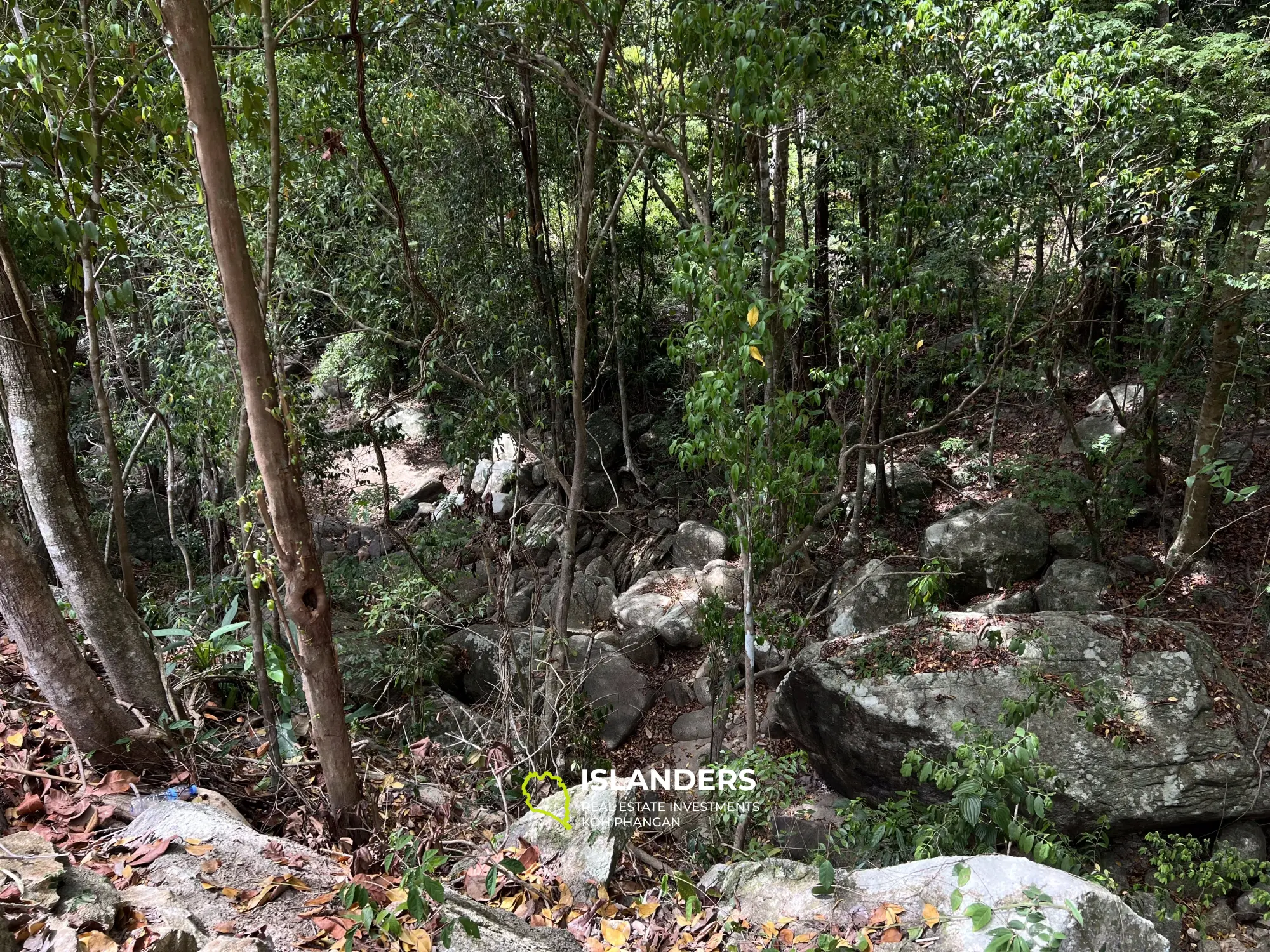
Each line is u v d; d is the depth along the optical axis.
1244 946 5.05
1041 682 5.82
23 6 4.05
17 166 3.32
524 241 10.16
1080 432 9.66
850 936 3.03
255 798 3.81
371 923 2.57
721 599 5.43
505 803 4.38
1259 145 6.57
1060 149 6.48
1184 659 6.18
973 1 6.71
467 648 7.72
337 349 7.69
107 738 3.46
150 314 7.25
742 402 4.91
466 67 7.47
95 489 8.91
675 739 7.96
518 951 2.84
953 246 6.99
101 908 2.37
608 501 11.41
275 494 3.04
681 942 3.24
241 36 5.50
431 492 12.72
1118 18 7.53
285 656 4.40
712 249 4.21
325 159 4.95
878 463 9.55
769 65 4.29
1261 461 8.59
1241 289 6.55
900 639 6.67
